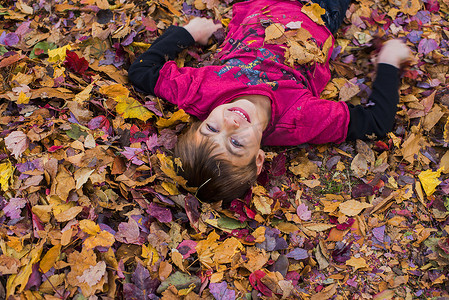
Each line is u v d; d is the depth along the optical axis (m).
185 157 2.12
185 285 1.89
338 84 2.69
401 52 2.57
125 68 2.69
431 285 2.07
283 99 2.35
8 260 1.79
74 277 1.80
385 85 2.49
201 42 2.77
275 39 2.49
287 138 2.39
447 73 2.73
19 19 2.87
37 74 2.47
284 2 2.73
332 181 2.42
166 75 2.45
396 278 2.08
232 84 2.32
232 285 1.98
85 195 2.09
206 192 2.13
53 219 1.96
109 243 1.90
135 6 2.94
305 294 2.00
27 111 2.30
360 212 2.29
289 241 2.17
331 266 2.13
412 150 2.45
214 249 2.04
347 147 2.51
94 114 2.42
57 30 2.79
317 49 2.50
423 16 2.95
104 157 2.18
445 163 2.43
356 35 2.88
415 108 2.58
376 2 3.02
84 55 2.67
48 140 2.21
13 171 2.07
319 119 2.34
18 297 1.73
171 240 2.03
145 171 2.23
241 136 2.07
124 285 1.82
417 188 2.34
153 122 2.49
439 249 2.15
